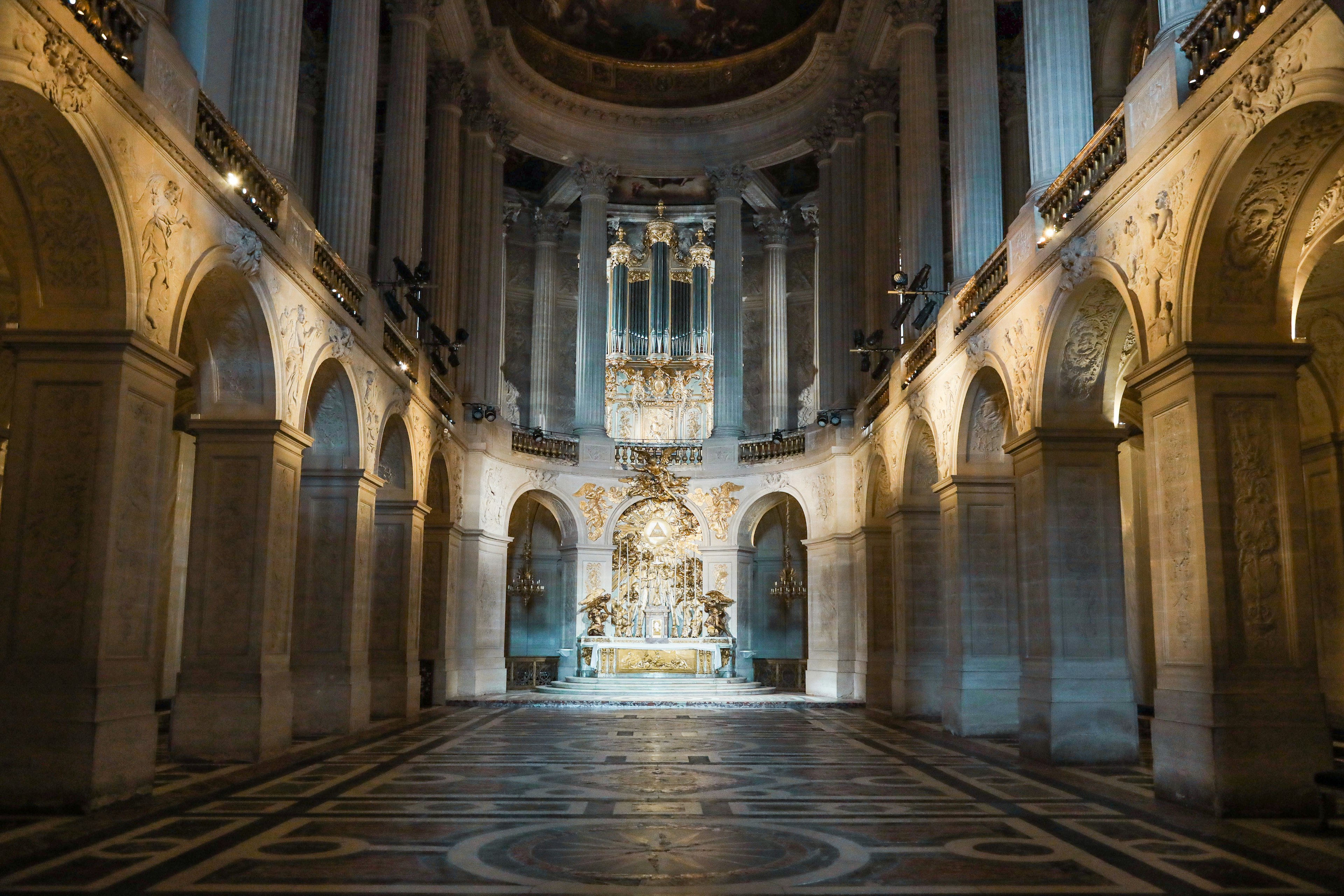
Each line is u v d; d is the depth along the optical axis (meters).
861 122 26.83
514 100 28.62
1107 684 12.48
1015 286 13.72
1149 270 10.10
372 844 7.47
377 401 17.30
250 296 11.85
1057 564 12.63
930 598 20.14
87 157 8.35
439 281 24.48
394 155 21.08
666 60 30.34
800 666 30.31
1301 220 8.97
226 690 12.30
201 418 12.58
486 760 12.62
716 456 28.94
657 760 12.74
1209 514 9.05
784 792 10.09
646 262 32.19
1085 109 13.40
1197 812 8.92
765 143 29.73
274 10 13.46
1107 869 6.77
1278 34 7.93
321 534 16.05
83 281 9.00
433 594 23.08
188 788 10.04
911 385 19.48
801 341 33.38
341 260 15.56
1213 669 8.90
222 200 10.91
